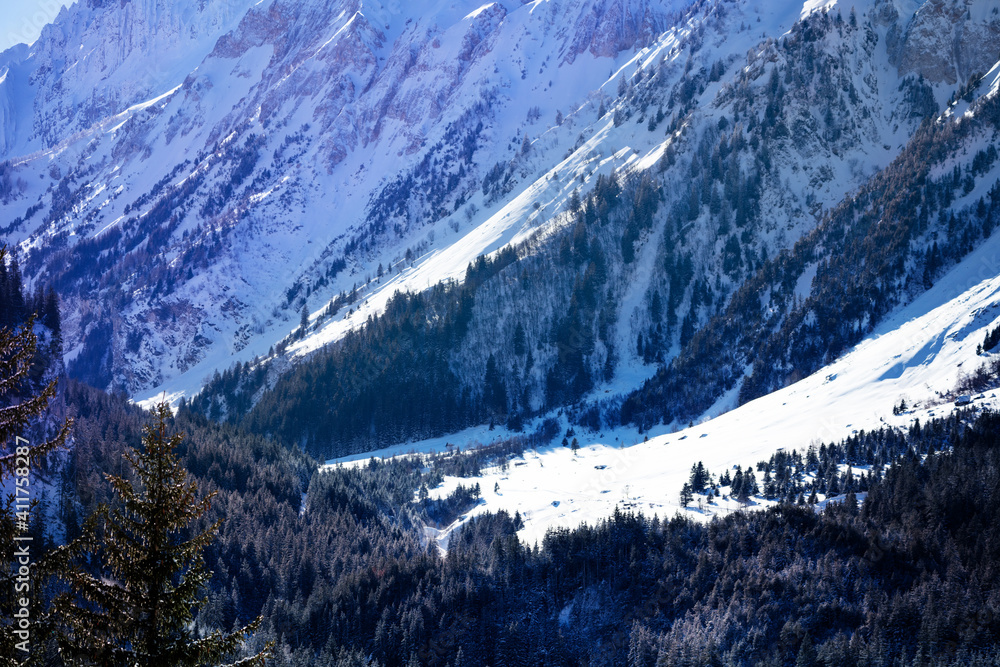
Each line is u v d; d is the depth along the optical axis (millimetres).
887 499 140625
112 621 27453
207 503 29344
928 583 120312
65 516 119750
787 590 126312
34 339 29594
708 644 120000
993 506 132500
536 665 131375
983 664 106000
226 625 128375
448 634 134375
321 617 135750
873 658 111375
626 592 136875
